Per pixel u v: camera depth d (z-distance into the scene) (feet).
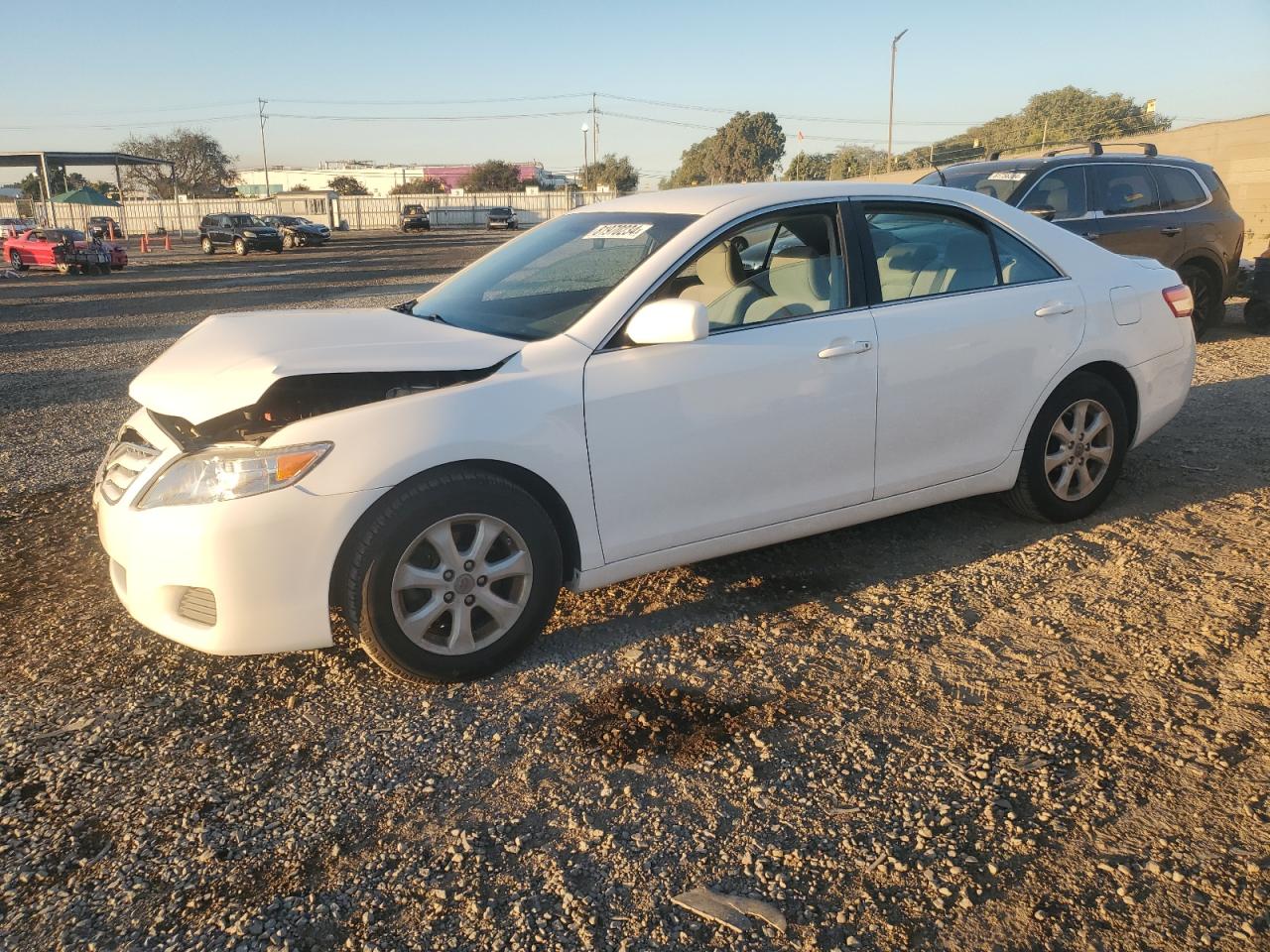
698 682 9.98
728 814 7.87
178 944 6.59
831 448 11.57
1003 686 9.73
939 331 12.14
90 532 15.43
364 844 7.61
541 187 350.23
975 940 6.48
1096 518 14.30
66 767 8.76
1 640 11.45
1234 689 9.48
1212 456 16.93
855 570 12.73
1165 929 6.50
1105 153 28.96
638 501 10.49
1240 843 7.29
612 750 8.81
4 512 16.63
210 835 7.77
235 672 10.47
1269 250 29.96
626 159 319.27
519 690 9.93
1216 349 27.43
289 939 6.61
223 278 79.87
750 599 11.94
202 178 301.43
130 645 11.21
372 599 9.35
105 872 7.35
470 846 7.55
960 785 8.14
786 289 11.51
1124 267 14.34
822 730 9.04
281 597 9.11
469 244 134.10
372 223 235.40
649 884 7.09
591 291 10.93
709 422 10.68
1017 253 13.33
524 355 10.08
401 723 9.37
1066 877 7.02
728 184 12.84
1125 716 9.09
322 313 12.14
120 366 33.78
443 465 9.52
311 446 9.03
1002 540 13.58
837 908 6.80
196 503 9.02
